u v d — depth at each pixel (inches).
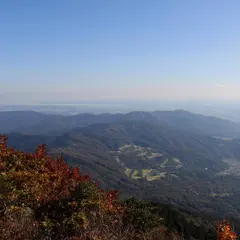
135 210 315.9
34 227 245.9
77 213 275.9
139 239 267.9
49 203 307.1
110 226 266.1
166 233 304.2
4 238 226.5
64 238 243.9
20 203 301.6
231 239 269.6
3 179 340.8
